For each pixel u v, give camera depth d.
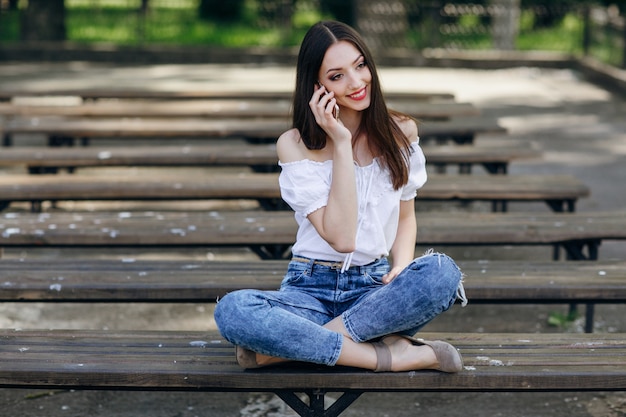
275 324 3.02
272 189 5.51
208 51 17.02
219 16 19.59
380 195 3.26
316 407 3.18
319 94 3.14
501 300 3.90
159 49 17.05
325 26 3.19
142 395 4.07
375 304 3.09
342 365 3.12
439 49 17.55
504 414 3.88
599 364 3.21
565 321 4.95
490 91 13.82
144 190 5.49
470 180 5.74
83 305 5.19
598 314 5.11
